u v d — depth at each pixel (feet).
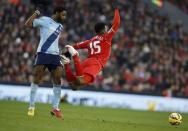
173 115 127.95
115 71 251.80
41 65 112.78
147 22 298.35
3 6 274.57
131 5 309.01
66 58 109.91
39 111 137.59
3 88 212.43
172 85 257.34
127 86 248.11
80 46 114.52
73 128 98.37
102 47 113.50
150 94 232.12
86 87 221.66
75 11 286.05
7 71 237.04
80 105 207.82
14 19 267.39
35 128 93.91
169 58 274.36
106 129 101.65
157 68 261.85
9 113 122.72
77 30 273.13
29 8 273.33
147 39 284.61
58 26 112.68
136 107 228.63
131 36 282.56
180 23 318.04
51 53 111.96
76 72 110.22
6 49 247.29
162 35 293.84
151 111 207.92
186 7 343.67
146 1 325.62
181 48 288.92
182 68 270.67
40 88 213.05
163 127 119.55
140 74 254.47
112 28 113.91
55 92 114.52
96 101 222.69
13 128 92.12
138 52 269.64
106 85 243.60
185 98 237.45
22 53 245.86
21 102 188.55
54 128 96.02
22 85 213.87
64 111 151.33
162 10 331.16
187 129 119.55
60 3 286.25
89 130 97.30
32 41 253.65
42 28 112.06
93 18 285.02
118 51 265.75
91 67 111.55
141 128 111.55
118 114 166.20
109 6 298.15
